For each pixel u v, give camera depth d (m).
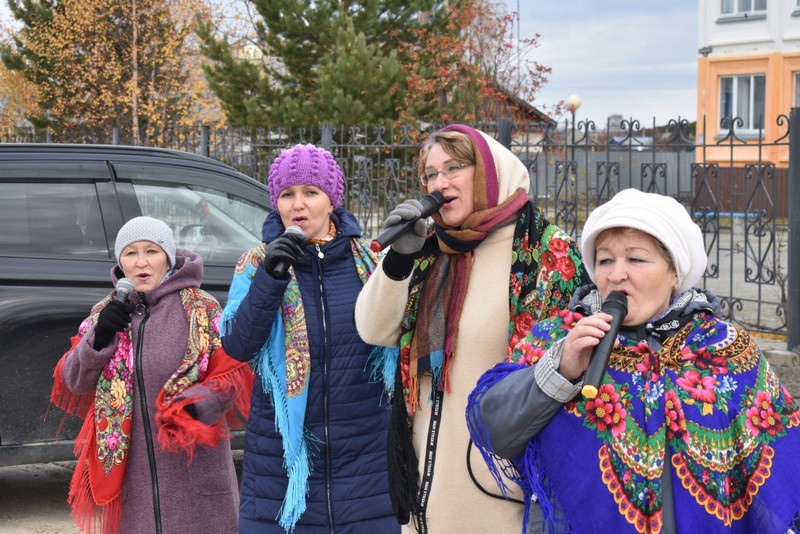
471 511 2.71
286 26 19.80
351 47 18.27
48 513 5.16
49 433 4.84
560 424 2.11
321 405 3.19
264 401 3.23
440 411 2.74
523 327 2.67
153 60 25.11
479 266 2.75
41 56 25.64
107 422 3.51
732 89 25.22
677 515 2.00
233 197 5.42
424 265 2.81
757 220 7.70
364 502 3.20
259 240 5.44
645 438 2.03
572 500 2.07
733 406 2.01
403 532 2.87
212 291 5.18
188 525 3.52
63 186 5.02
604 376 2.08
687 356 2.06
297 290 3.25
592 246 2.16
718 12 25.20
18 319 4.77
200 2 24.95
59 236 4.93
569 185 8.32
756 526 1.98
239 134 11.04
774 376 2.09
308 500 3.18
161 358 3.54
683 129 7.81
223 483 3.58
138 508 3.52
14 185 4.93
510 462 2.32
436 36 19.36
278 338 3.19
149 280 3.63
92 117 25.88
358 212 9.11
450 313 2.74
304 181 3.28
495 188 2.70
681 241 2.06
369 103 17.98
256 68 19.70
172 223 5.21
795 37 23.80
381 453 3.25
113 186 5.10
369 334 2.86
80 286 4.87
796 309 6.96
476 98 17.89
